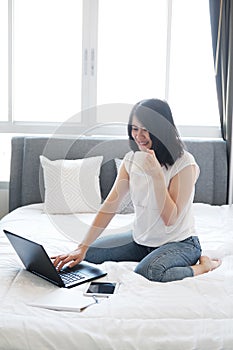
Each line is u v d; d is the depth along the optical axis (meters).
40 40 3.48
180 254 1.92
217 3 3.28
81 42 3.47
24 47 3.49
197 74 3.52
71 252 1.99
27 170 3.29
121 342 1.32
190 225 2.04
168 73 3.48
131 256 2.12
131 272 1.82
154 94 3.53
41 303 1.56
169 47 3.45
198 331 1.35
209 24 3.46
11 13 3.41
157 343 1.31
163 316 1.45
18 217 2.82
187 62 3.51
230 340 1.31
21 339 1.33
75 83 3.54
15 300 1.59
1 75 3.52
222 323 1.39
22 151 3.37
